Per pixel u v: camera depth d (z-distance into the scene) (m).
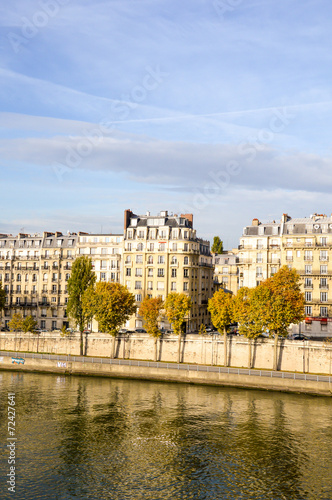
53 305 131.75
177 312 93.00
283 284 87.75
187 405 70.88
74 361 92.44
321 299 107.25
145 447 55.59
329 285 106.94
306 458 52.78
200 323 125.44
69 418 64.88
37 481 47.53
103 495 45.09
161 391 78.81
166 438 58.06
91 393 77.25
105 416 65.88
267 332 100.31
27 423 62.94
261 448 55.22
